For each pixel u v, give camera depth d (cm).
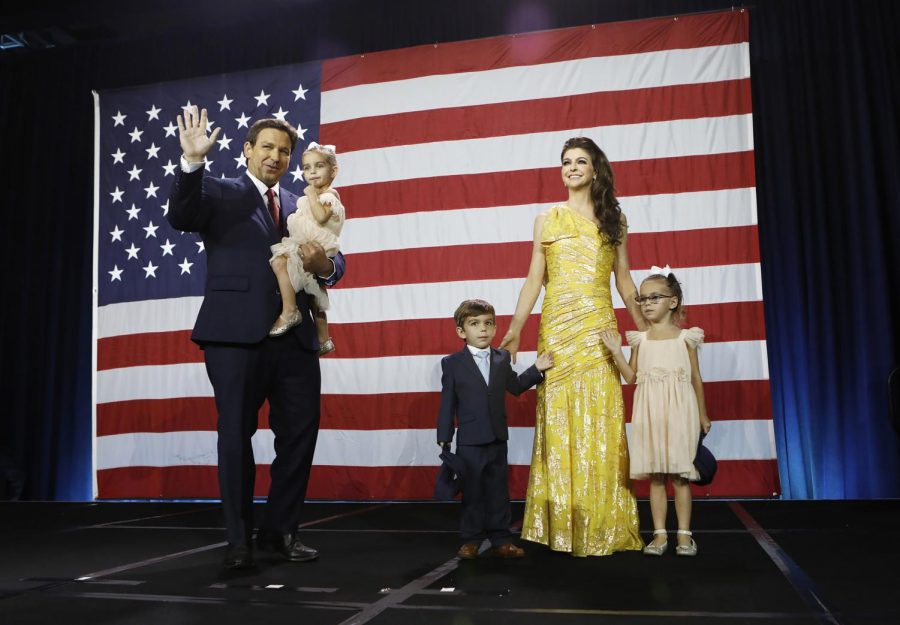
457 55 523
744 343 460
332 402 511
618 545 285
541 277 318
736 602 197
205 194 267
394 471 498
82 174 635
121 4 609
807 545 283
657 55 495
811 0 513
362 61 538
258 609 197
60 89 648
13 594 217
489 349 302
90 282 617
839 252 487
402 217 513
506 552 277
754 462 451
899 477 460
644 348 290
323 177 295
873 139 490
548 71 507
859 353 473
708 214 474
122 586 228
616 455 292
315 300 288
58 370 618
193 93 566
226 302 262
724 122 481
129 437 543
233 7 604
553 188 495
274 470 277
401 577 239
